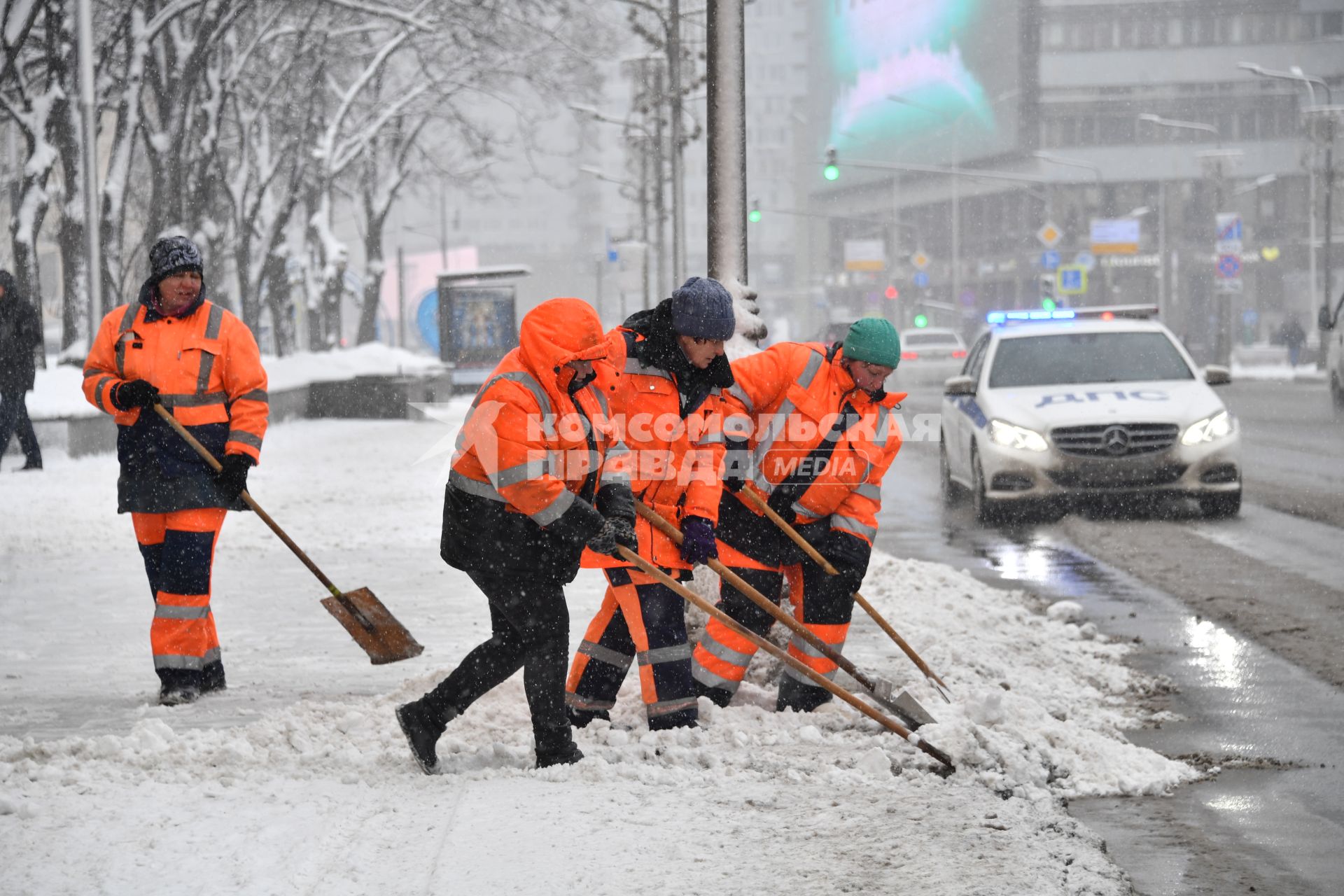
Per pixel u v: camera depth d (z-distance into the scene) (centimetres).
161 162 4444
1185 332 10362
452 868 651
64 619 1429
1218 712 1071
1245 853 750
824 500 995
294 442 3800
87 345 3662
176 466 1071
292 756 856
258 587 1603
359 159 6981
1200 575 1692
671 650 925
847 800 764
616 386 853
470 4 5691
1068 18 14388
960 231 16225
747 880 643
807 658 1005
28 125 4031
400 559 1802
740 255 1360
